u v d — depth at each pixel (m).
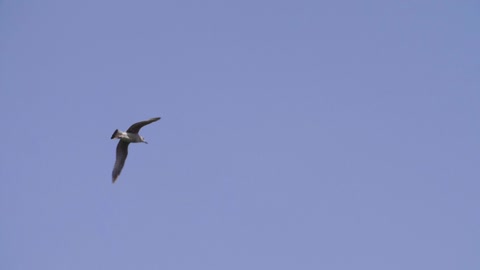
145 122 44.47
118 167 45.62
